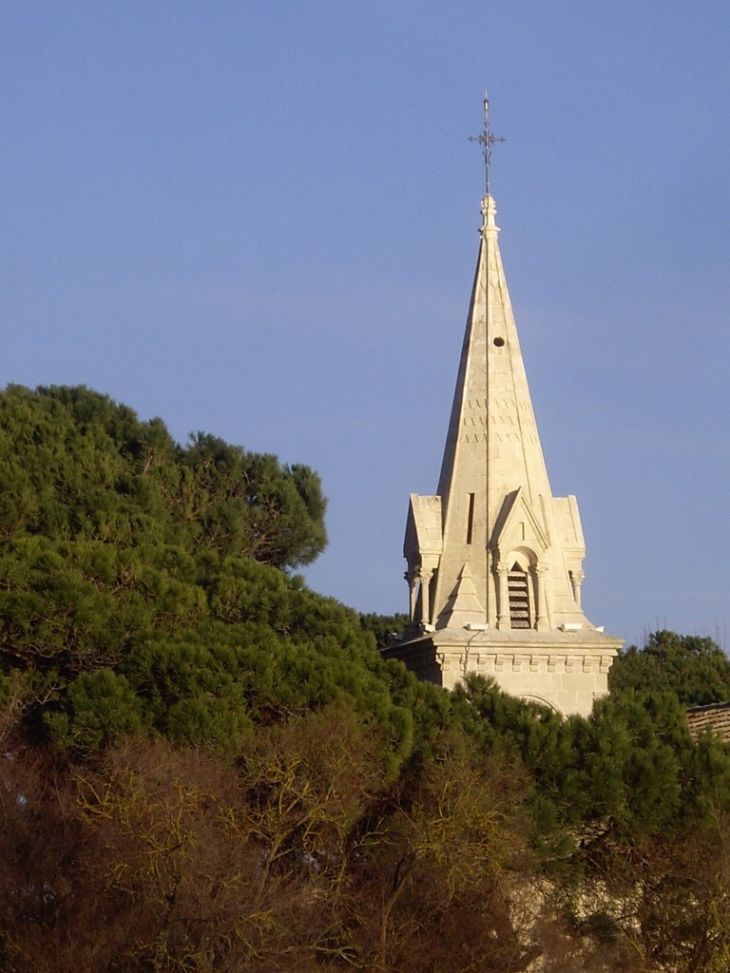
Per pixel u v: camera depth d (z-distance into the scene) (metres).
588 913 55.97
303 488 89.94
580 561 69.56
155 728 55.19
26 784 54.69
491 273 72.25
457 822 51.97
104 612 58.25
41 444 77.94
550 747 57.06
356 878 53.38
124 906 50.31
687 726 60.19
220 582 65.00
